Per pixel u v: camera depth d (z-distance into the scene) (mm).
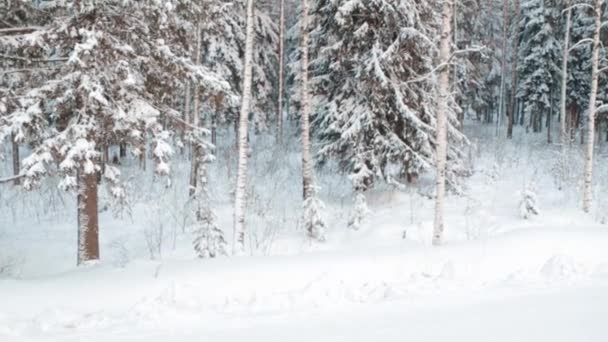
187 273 8062
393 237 12508
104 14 9453
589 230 9961
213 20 12492
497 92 36531
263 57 22906
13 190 16734
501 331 5344
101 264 9797
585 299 6551
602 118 26750
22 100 8758
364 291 7492
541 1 28250
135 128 9656
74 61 8359
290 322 6027
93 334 5734
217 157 21281
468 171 16641
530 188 13906
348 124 13992
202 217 11500
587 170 14039
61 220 15062
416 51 14055
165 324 6078
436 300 6836
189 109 17172
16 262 11859
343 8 12930
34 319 6289
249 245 12312
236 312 6605
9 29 9000
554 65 27688
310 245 12391
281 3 22812
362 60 13750
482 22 30781
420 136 13844
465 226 12922
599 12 14570
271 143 24969
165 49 9906
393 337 5270
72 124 9008
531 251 8930
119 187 10414
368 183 14148
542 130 35406
